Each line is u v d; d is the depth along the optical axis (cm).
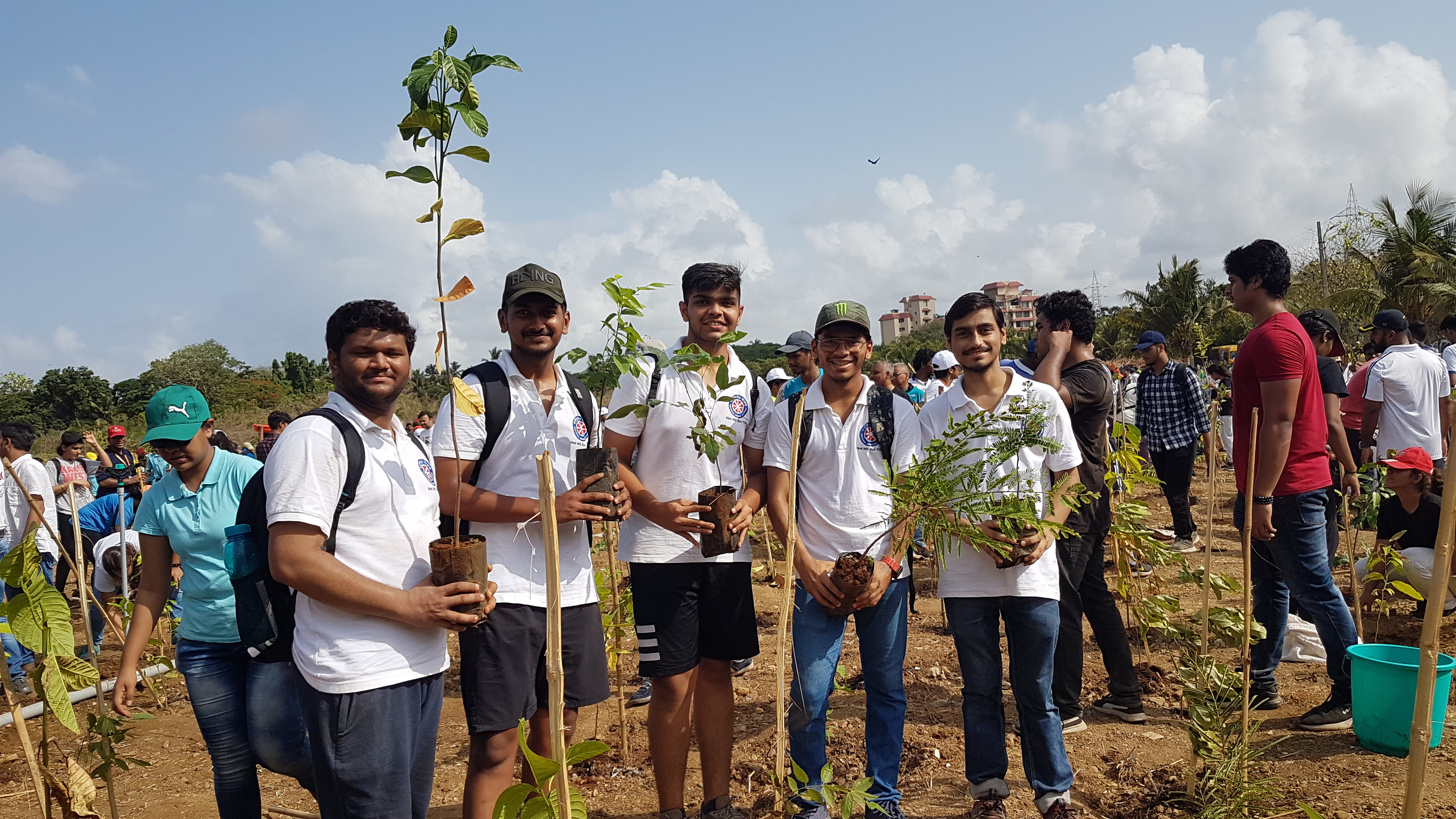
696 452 340
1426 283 2217
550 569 186
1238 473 416
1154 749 404
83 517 722
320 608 227
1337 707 404
